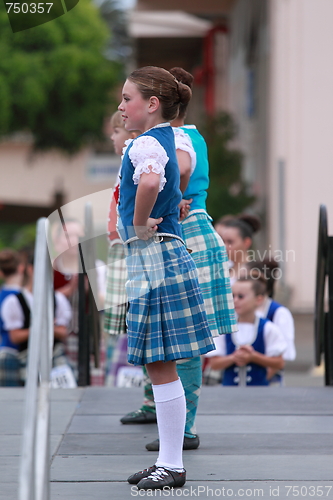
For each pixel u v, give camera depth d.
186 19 64.25
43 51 62.81
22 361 16.48
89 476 7.86
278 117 39.34
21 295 16.52
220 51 63.94
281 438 9.27
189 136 8.83
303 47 39.06
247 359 12.34
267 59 43.69
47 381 6.01
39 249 5.81
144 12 56.97
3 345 16.53
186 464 8.23
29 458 5.05
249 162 50.69
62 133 65.62
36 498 5.52
